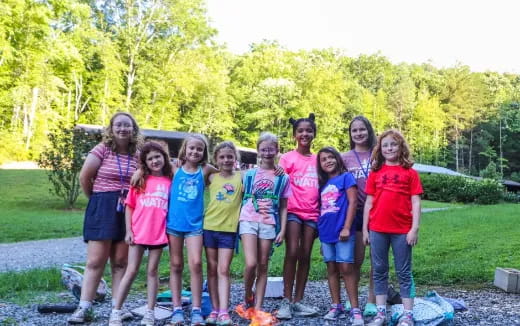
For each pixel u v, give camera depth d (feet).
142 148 14.24
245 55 203.31
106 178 14.25
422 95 241.76
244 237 14.05
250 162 125.49
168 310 15.16
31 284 19.95
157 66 152.76
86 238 14.14
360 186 15.17
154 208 13.80
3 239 36.91
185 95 153.38
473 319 14.70
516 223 42.68
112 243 14.44
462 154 230.68
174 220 13.89
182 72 148.05
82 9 105.19
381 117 217.97
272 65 184.65
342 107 193.06
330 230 14.57
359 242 15.01
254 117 168.14
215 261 14.16
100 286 17.02
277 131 172.14
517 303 17.11
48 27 98.37
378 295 13.66
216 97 159.43
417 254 27.48
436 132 226.99
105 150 14.43
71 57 110.42
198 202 14.14
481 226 40.47
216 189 14.34
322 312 15.60
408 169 13.70
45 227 42.34
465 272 22.15
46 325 13.87
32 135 110.11
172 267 14.01
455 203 95.76
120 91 151.33
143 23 148.66
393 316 13.65
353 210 14.42
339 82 191.01
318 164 15.17
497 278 20.18
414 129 224.94
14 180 76.89
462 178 102.89
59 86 126.62
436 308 13.75
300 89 179.01
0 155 98.94
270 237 14.24
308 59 212.02
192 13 150.71
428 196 101.91
